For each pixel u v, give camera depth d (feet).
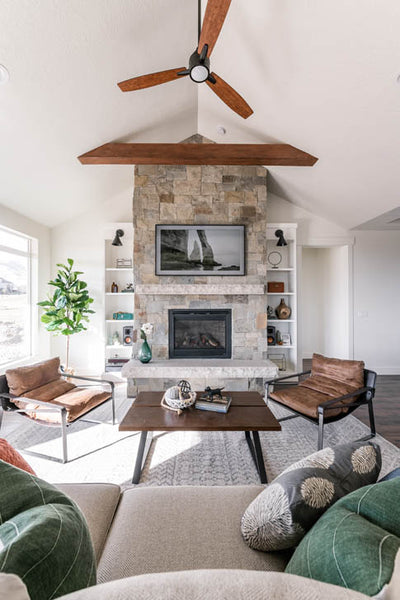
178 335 13.89
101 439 9.06
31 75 7.57
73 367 15.71
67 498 2.88
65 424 7.81
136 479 6.95
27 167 10.71
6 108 8.19
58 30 6.87
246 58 8.69
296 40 7.34
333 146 10.42
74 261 15.79
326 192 13.57
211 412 7.63
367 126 8.94
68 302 13.50
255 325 13.60
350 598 1.61
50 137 9.87
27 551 2.00
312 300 20.98
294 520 2.83
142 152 11.60
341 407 8.18
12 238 13.33
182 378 13.02
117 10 7.01
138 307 13.43
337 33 6.78
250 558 3.20
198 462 7.84
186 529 3.62
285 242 14.88
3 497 2.70
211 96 11.25
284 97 9.31
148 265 13.35
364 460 3.41
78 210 15.33
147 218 13.37
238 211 13.57
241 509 3.98
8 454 3.76
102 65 8.20
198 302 13.53
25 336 14.17
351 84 7.84
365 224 15.38
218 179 13.55
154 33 8.04
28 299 14.33
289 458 8.00
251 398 8.73
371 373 9.27
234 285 13.34
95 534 3.62
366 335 16.92
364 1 5.98
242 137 12.76
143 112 10.90
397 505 2.48
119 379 14.75
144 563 3.16
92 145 11.22
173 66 9.51
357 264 16.80
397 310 16.90
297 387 9.98
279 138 11.39
